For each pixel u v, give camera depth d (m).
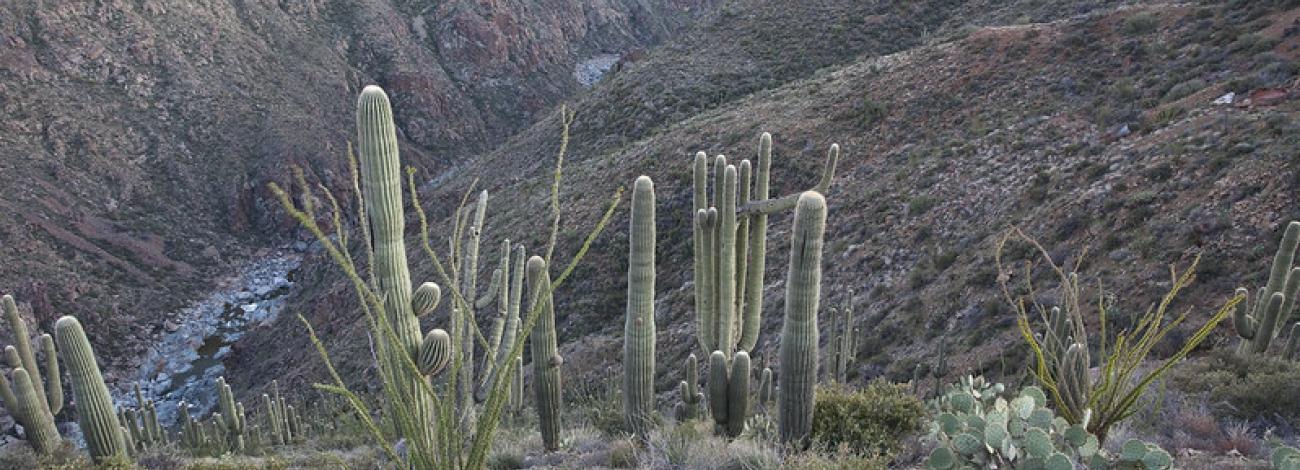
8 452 10.03
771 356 19.53
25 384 9.90
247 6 83.62
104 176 62.12
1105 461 5.04
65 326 8.34
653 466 6.72
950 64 32.50
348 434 14.48
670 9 143.62
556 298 31.89
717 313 8.70
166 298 54.75
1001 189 22.52
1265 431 6.77
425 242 4.38
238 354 48.34
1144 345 5.48
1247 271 14.20
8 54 64.19
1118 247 17.09
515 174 53.94
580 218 35.16
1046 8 42.16
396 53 92.69
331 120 78.50
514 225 39.22
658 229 32.50
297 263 63.06
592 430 9.94
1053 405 6.36
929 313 19.11
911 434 7.11
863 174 28.80
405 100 89.50
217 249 62.50
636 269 8.17
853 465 5.95
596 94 57.44
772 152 32.78
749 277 8.83
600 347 26.11
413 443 4.08
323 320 44.59
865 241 24.59
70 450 10.02
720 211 8.41
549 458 8.23
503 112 98.94
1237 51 23.95
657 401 19.25
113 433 8.78
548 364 8.46
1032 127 25.17
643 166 35.94
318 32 89.25
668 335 25.09
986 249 20.05
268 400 18.30
